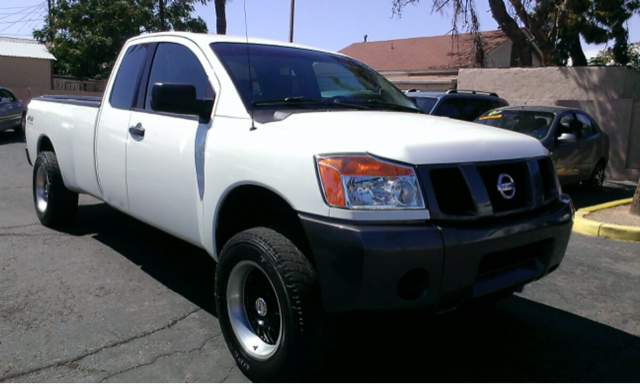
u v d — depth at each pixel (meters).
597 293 4.86
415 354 3.53
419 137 2.92
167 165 3.81
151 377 3.14
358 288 2.58
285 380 2.94
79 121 5.14
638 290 4.98
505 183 2.99
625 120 12.88
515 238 2.91
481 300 2.99
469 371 3.34
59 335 3.58
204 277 4.73
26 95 24.97
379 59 29.95
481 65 17.11
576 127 9.76
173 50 4.21
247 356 3.11
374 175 2.66
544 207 3.26
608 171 13.20
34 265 4.85
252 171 3.05
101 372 3.17
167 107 3.46
